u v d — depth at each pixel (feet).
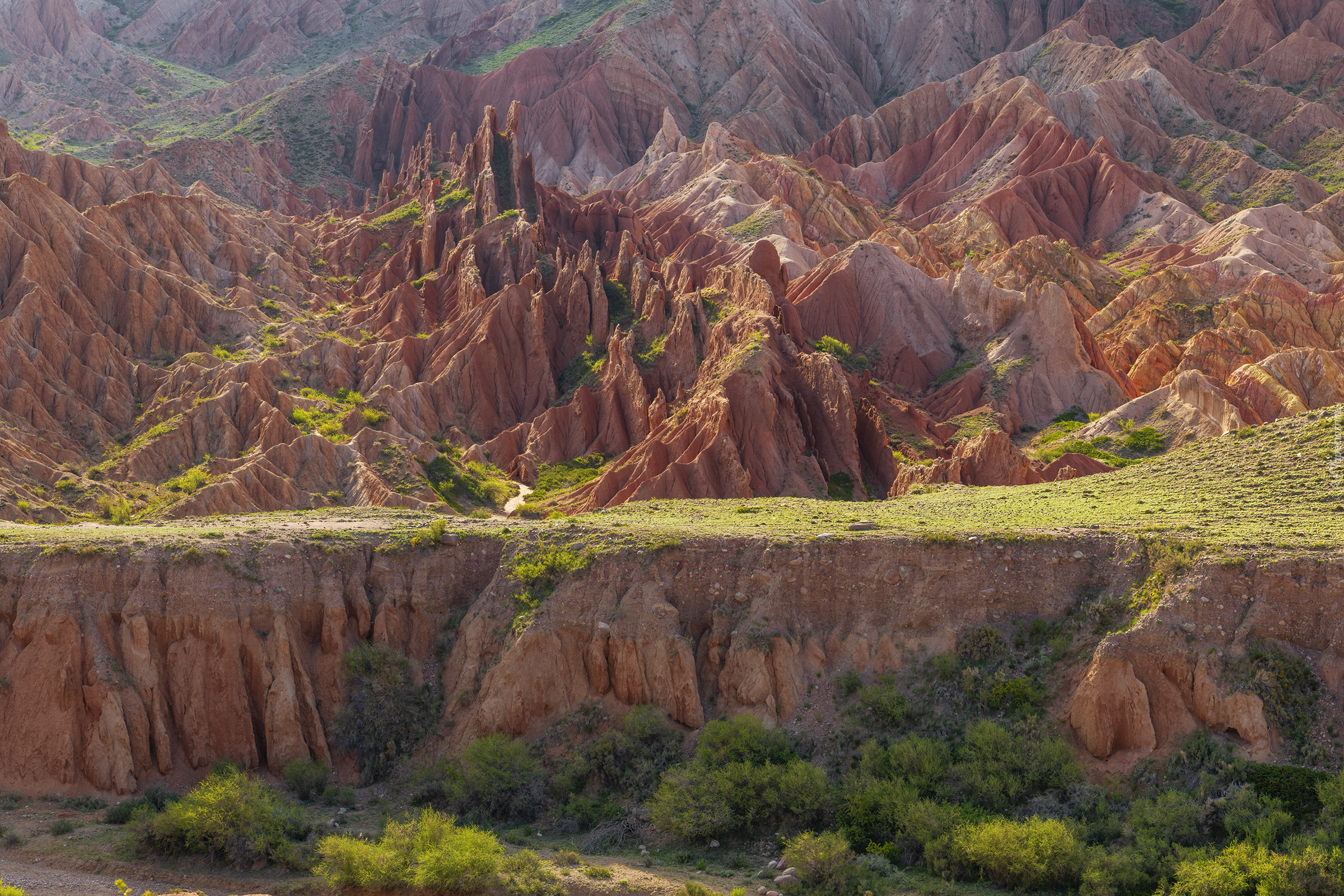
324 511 206.49
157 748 149.59
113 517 289.33
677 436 321.93
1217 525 153.58
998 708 142.82
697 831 133.80
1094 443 342.85
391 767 155.33
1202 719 132.36
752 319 362.12
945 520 175.83
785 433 325.83
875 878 122.72
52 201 392.68
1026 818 127.95
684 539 163.12
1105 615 143.95
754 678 151.23
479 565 171.12
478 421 388.98
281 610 157.69
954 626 150.71
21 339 347.56
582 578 160.76
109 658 150.20
